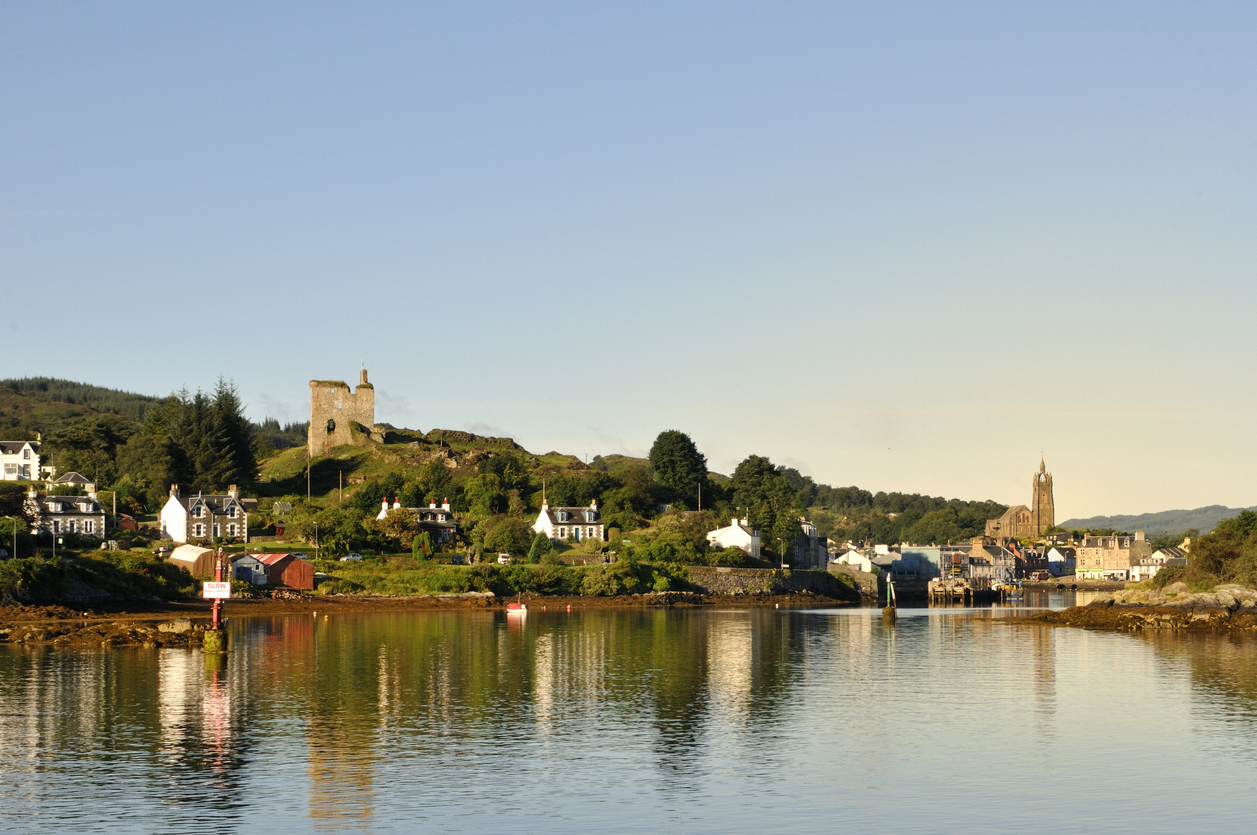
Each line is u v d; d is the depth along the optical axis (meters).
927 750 63.69
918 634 140.25
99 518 187.25
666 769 58.47
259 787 53.94
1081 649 120.25
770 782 55.97
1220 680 93.31
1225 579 182.25
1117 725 71.69
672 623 153.50
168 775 56.06
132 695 79.50
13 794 52.41
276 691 81.94
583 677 91.44
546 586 193.62
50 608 136.50
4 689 82.00
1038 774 58.09
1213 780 56.94
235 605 162.38
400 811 50.16
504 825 48.31
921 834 47.66
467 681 88.31
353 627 138.12
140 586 159.12
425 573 186.75
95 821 48.19
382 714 73.00
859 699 81.62
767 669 98.62
